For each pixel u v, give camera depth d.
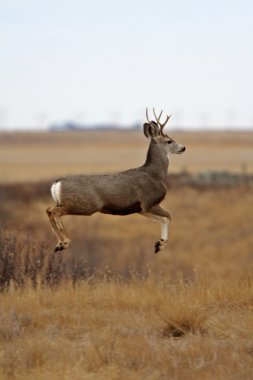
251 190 171.50
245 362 36.12
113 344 38.03
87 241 122.44
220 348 38.09
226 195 166.75
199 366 35.41
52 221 47.06
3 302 46.97
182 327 41.53
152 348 37.75
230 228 143.38
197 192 169.75
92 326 42.50
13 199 155.62
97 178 47.69
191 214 154.00
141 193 48.53
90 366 35.53
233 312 44.38
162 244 49.62
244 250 125.06
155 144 49.81
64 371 34.41
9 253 54.31
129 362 36.00
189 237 136.75
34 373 34.44
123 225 140.75
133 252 119.00
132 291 48.06
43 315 44.22
